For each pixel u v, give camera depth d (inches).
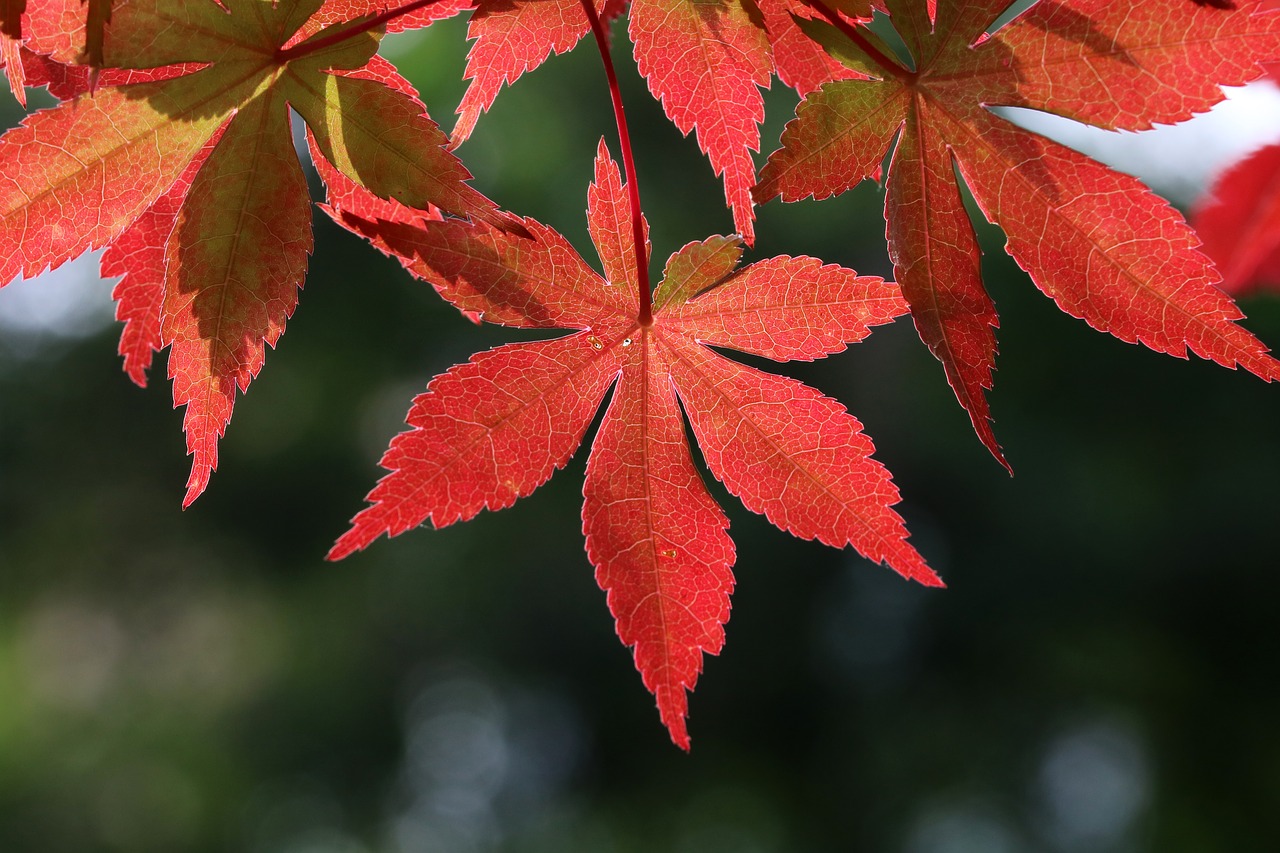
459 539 556.4
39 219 43.9
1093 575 522.9
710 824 577.9
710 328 50.1
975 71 44.6
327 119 44.6
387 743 604.1
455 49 489.7
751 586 555.8
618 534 52.2
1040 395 518.3
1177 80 43.0
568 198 493.4
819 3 44.4
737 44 49.0
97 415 629.0
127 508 640.4
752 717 573.9
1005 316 509.4
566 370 50.6
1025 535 530.3
